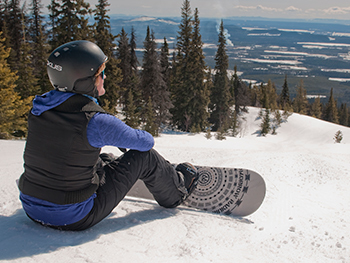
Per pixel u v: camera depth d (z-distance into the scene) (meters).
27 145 1.52
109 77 27.75
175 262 1.50
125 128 1.65
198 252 1.68
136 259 1.46
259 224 2.49
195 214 2.40
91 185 1.63
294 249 2.00
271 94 83.06
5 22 30.55
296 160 7.43
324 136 46.81
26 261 1.27
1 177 3.51
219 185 2.71
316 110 92.81
